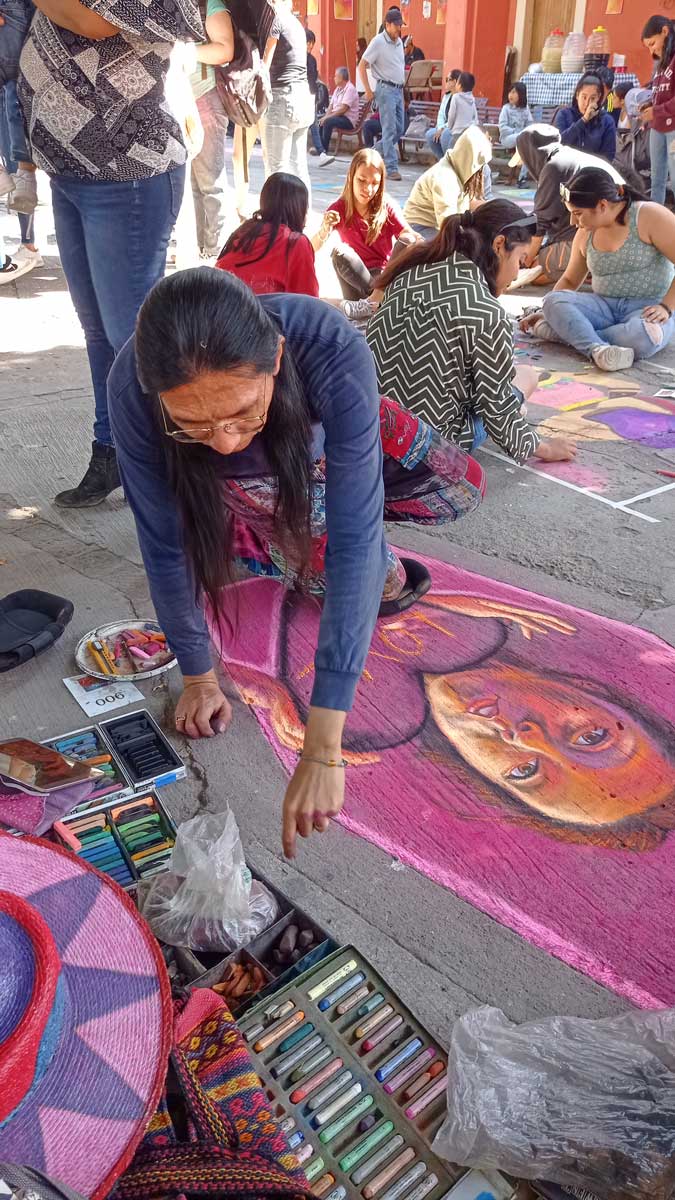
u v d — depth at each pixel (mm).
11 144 6262
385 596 2869
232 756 2371
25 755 2113
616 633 2850
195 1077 1399
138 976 1273
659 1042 1561
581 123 8906
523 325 5699
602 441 4246
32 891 1355
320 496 2270
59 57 2828
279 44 6598
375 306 5551
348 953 1741
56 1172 1084
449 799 2246
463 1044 1563
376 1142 1479
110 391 1730
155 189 3051
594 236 5180
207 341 1313
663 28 7473
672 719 2498
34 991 1069
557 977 1810
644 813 2205
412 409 3363
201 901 1776
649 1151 1409
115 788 2197
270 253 4133
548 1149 1429
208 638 2371
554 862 2072
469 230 3240
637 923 1926
